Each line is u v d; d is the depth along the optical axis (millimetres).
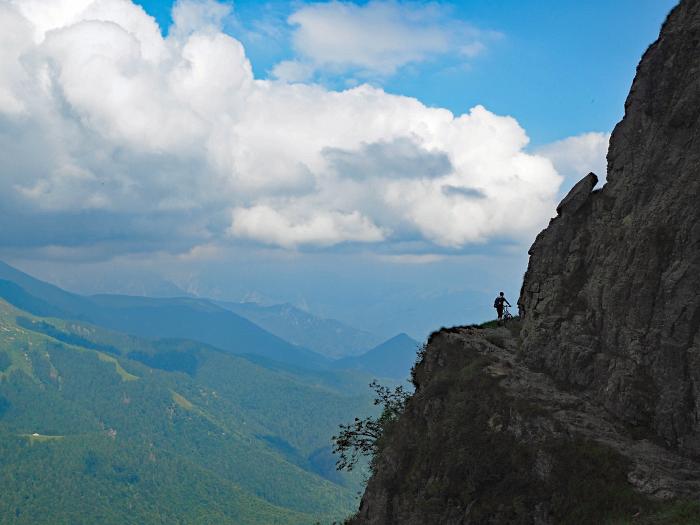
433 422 35938
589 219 37406
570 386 33031
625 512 25406
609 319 32406
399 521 34562
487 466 30875
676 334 28672
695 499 24594
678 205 30375
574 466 28031
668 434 28156
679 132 32188
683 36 32938
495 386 34031
